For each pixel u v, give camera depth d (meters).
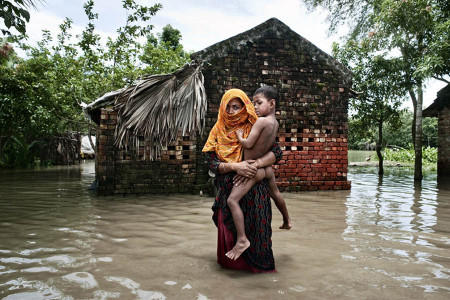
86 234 3.98
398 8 9.60
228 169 2.75
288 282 2.54
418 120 11.07
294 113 8.05
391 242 3.71
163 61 12.20
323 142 8.21
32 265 2.88
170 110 7.17
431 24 9.57
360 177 12.11
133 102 7.01
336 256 3.20
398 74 11.27
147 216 5.04
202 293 2.31
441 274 2.74
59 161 17.64
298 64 8.11
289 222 3.11
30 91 12.36
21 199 6.66
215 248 3.44
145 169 7.19
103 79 11.45
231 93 2.82
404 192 7.95
